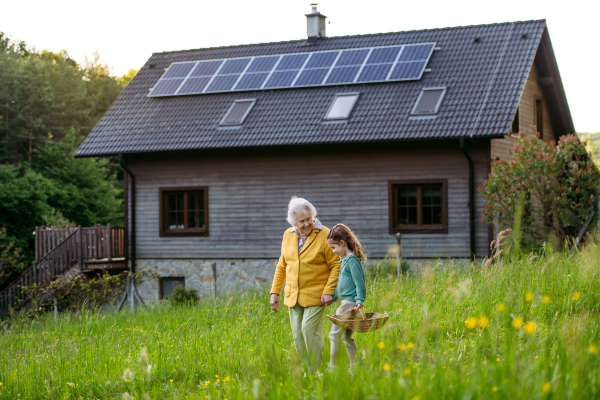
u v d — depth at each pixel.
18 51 47.25
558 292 6.48
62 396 5.75
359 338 5.76
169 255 17.38
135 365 5.96
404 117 15.28
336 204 16.02
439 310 5.93
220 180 17.00
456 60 16.64
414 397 3.16
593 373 3.30
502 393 3.14
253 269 16.67
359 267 5.43
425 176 15.34
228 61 19.34
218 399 4.66
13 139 36.66
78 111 42.81
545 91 18.53
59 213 26.11
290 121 16.27
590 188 12.48
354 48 18.38
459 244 14.98
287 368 4.92
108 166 41.31
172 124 17.39
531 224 12.59
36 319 12.98
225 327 8.02
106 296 15.72
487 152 14.84
